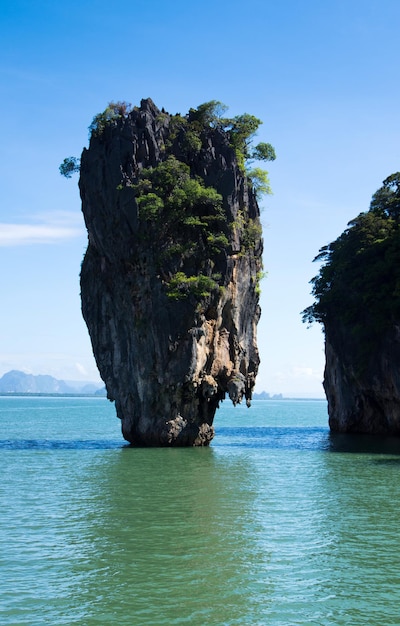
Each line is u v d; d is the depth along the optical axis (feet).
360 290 271.08
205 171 211.00
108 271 211.82
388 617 61.87
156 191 205.36
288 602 64.80
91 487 123.34
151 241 201.87
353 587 68.95
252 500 111.96
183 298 194.59
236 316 209.36
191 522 94.68
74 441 226.58
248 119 225.97
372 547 82.94
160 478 135.13
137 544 82.69
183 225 204.95
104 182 207.00
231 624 59.72
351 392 291.99
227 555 78.69
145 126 213.87
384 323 256.93
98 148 211.61
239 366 211.82
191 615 61.41
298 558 78.07
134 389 204.85
